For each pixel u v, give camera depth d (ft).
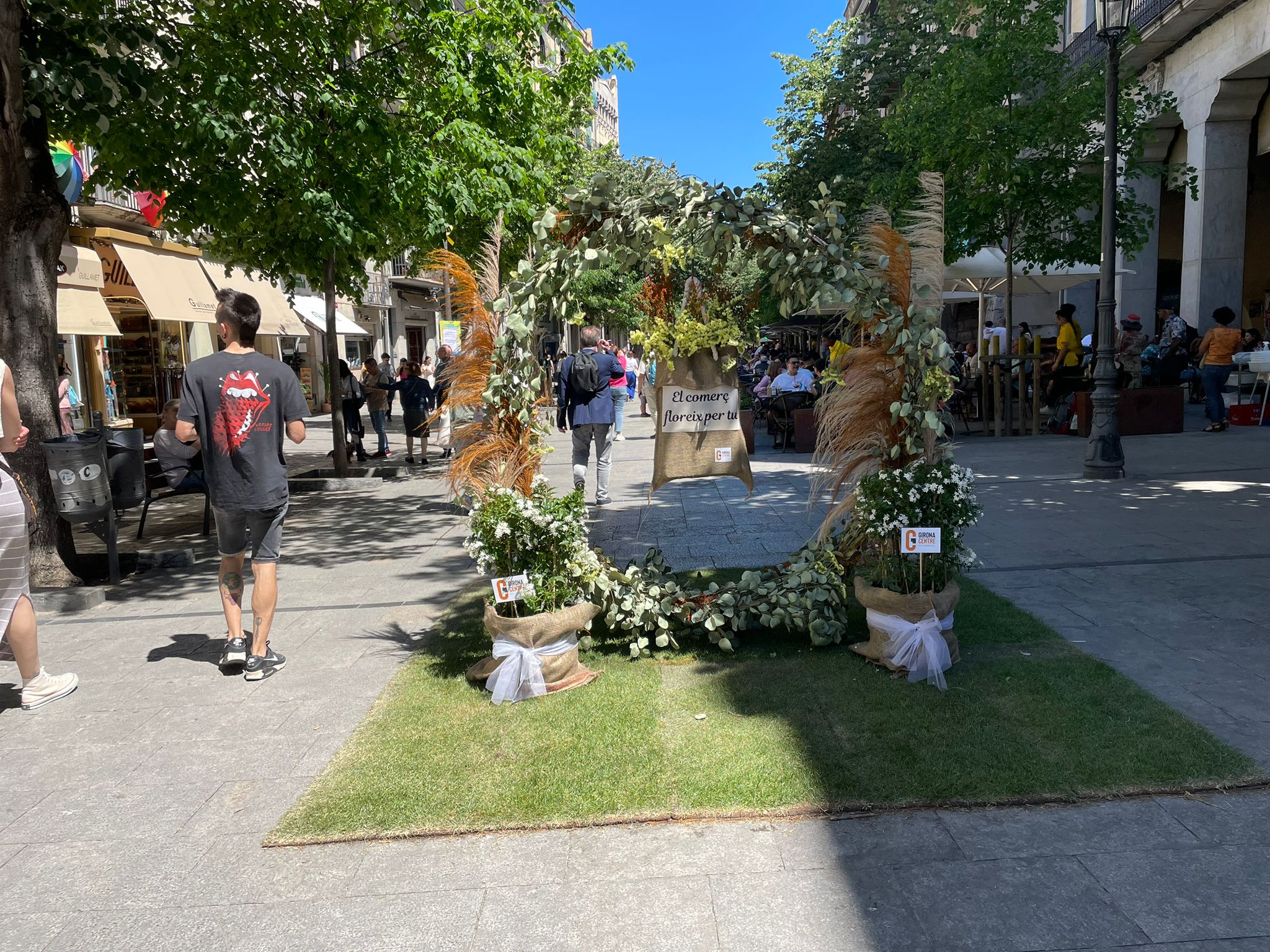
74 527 32.68
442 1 37.47
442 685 15.08
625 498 33.12
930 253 15.07
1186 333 58.95
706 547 24.06
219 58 32.86
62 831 11.10
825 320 59.16
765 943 8.39
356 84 35.91
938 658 13.93
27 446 22.49
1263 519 24.07
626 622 15.97
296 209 33.96
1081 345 48.75
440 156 38.96
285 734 13.65
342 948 8.66
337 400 41.75
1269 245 77.05
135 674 16.61
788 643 16.39
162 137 31.94
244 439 15.85
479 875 9.72
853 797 10.66
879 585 15.52
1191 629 15.88
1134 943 8.11
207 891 9.70
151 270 57.67
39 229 22.68
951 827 10.09
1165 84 66.03
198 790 12.01
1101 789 10.55
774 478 35.91
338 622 19.36
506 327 15.69
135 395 64.39
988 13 46.85
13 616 14.93
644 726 13.00
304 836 10.55
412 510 33.78
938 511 14.61
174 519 34.22
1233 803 10.24
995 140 45.60
